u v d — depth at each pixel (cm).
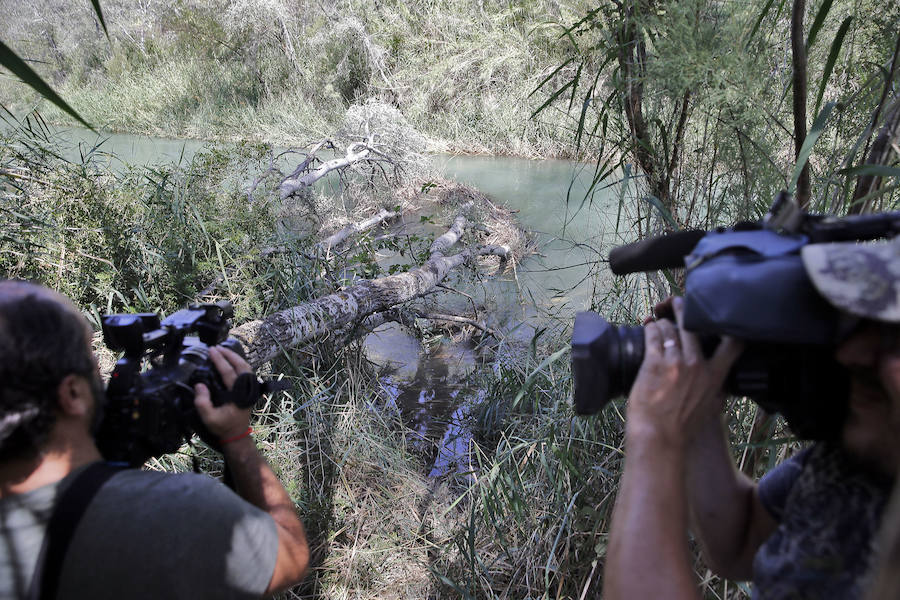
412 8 1492
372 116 891
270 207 470
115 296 380
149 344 110
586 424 247
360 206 793
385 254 653
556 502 242
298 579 112
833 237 70
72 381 93
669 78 154
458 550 263
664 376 77
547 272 606
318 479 295
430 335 501
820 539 68
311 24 1556
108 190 419
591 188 206
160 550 90
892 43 174
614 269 96
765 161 170
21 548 88
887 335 61
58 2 1731
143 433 105
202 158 474
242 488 117
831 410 71
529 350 371
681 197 203
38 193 405
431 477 331
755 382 74
